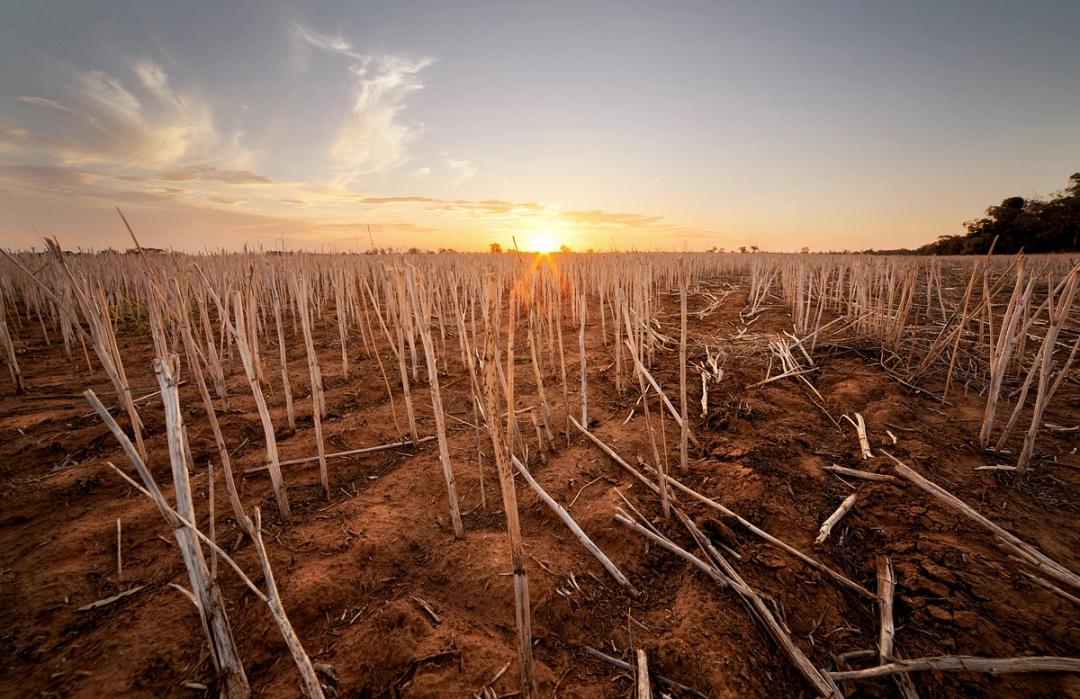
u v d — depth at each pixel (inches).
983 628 66.0
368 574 79.7
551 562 82.8
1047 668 59.1
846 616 72.0
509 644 67.9
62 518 92.1
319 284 328.8
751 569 80.4
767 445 118.0
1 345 187.8
